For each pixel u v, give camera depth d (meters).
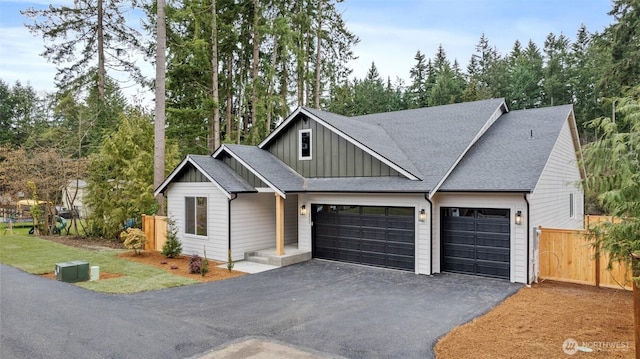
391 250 13.04
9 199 25.89
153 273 12.18
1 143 41.62
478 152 13.83
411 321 7.88
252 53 26.55
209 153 25.95
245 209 14.51
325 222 14.62
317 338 6.98
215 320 7.95
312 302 9.24
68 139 25.39
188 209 15.41
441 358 6.09
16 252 15.38
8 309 8.55
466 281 11.31
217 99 22.53
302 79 26.30
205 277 11.78
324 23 28.23
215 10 22.73
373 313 8.41
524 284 10.94
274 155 16.47
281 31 22.83
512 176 11.58
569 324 7.50
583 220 18.80
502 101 17.02
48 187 20.42
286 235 16.30
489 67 51.38
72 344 6.68
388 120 18.50
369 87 48.84
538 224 11.80
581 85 38.50
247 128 29.41
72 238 19.34
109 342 6.77
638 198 5.75
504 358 5.97
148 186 17.88
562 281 11.23
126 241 14.72
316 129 15.16
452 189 11.70
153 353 6.32
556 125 14.61
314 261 14.32
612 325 7.41
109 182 18.81
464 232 12.23
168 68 22.44
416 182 12.29
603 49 27.22
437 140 14.86
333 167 14.69
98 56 25.91
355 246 13.85
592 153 6.20
